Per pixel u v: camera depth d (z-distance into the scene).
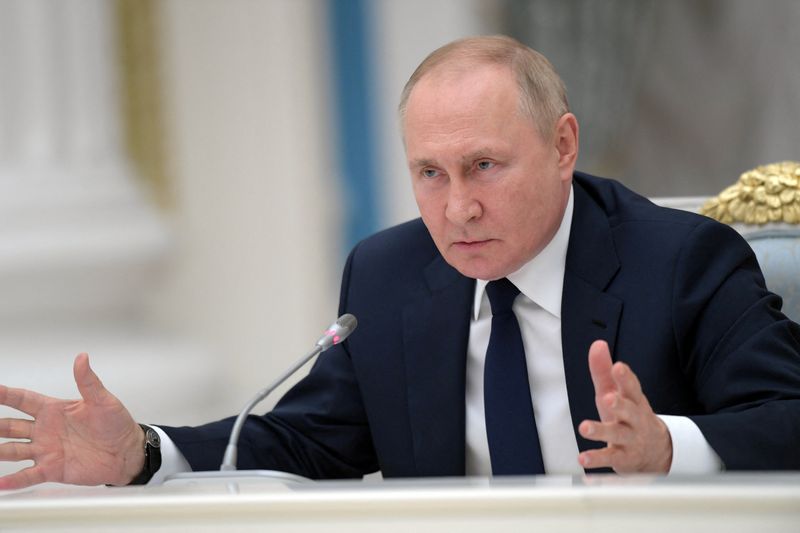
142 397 19.16
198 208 22.73
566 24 23.95
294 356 23.53
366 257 7.77
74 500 4.55
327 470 7.64
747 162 23.86
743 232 7.75
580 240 7.05
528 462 6.90
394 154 25.02
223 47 23.00
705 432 5.95
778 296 6.89
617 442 5.47
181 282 22.52
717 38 23.97
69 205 19.97
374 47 24.92
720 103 23.97
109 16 21.12
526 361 7.06
